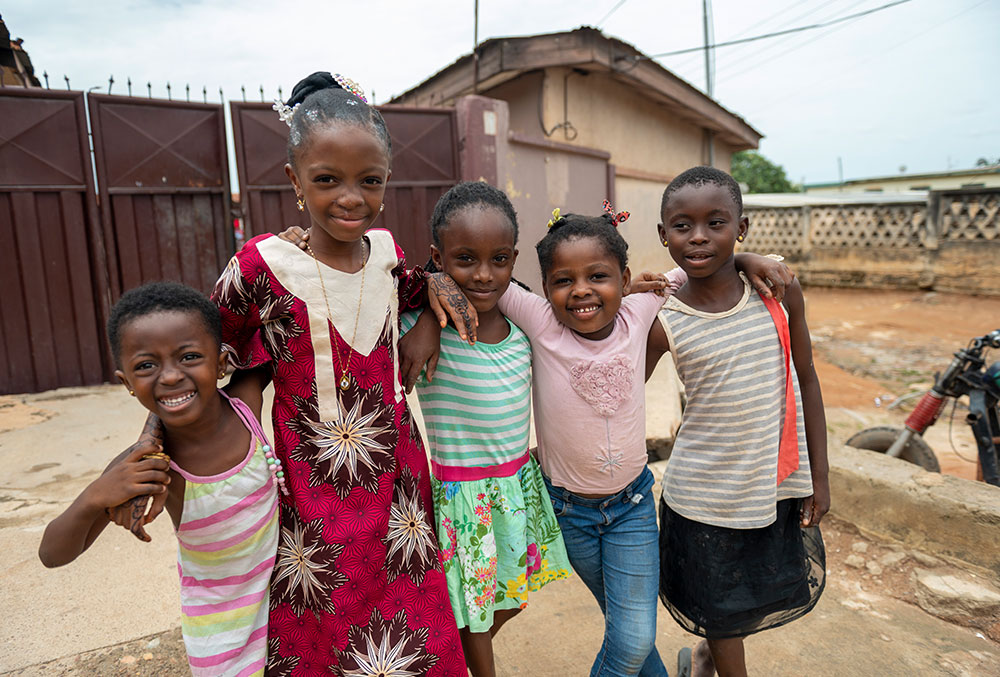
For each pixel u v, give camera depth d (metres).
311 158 1.35
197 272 5.43
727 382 1.76
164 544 2.76
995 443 3.47
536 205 7.16
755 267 1.77
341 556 1.45
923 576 2.66
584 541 1.84
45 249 5.00
